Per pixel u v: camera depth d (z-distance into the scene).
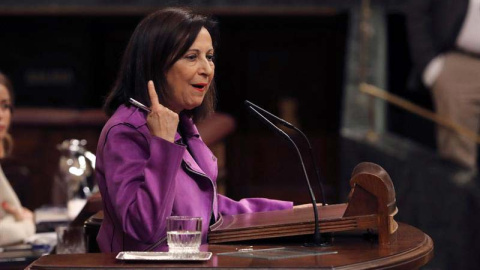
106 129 8.01
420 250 7.59
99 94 30.27
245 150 29.61
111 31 30.09
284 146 29.56
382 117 25.53
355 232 8.51
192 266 6.68
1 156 13.80
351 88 25.50
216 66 31.09
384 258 7.09
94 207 11.23
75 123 19.64
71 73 29.56
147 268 6.68
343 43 28.59
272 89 31.19
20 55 29.42
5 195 12.17
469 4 21.64
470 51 21.92
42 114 19.58
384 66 25.80
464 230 22.58
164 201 7.58
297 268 6.64
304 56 30.95
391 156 23.55
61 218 13.64
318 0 26.33
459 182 22.56
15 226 11.78
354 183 7.80
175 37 8.16
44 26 29.31
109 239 8.07
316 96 30.91
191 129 8.92
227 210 9.24
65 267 6.75
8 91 13.41
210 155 8.97
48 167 19.44
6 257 10.59
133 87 8.33
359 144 24.17
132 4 26.70
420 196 23.05
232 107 31.19
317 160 29.73
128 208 7.62
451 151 22.78
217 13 27.55
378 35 25.89
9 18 29.06
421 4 22.03
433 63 22.22
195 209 8.16
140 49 8.27
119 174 7.75
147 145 7.88
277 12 27.31
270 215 8.59
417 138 27.52
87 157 14.55
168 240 7.24
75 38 29.45
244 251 7.30
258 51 31.09
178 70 8.21
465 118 22.42
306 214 8.36
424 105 28.23
